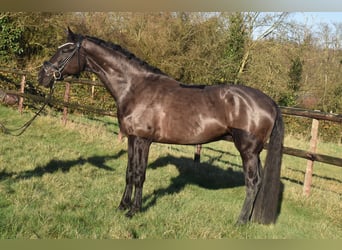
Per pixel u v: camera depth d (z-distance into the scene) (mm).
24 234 3436
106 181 5434
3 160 5840
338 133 14992
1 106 10750
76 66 4422
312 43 21969
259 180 4129
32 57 14062
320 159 5445
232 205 4965
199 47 17547
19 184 4766
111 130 10406
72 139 8203
